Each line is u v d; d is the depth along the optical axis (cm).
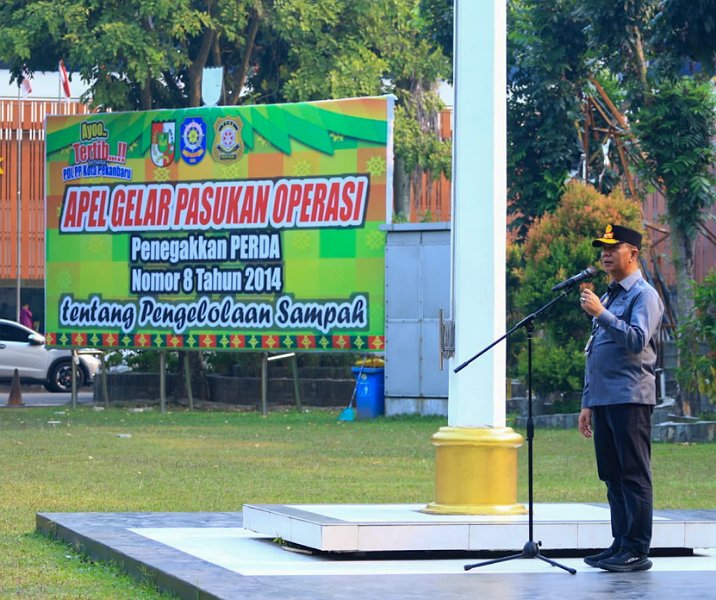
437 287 2986
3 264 5506
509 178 3516
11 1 3591
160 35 3506
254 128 3183
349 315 3072
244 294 3183
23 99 5641
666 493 1583
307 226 3116
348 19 3675
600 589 816
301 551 988
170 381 3684
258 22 3644
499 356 1050
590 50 3259
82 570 962
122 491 1522
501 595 786
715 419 2584
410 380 3009
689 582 852
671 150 2914
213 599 768
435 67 3831
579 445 2291
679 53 2705
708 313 2452
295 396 3434
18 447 2155
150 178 3294
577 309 2873
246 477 1706
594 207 2938
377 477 1722
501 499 1037
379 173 3055
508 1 3491
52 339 3388
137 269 3306
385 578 849
